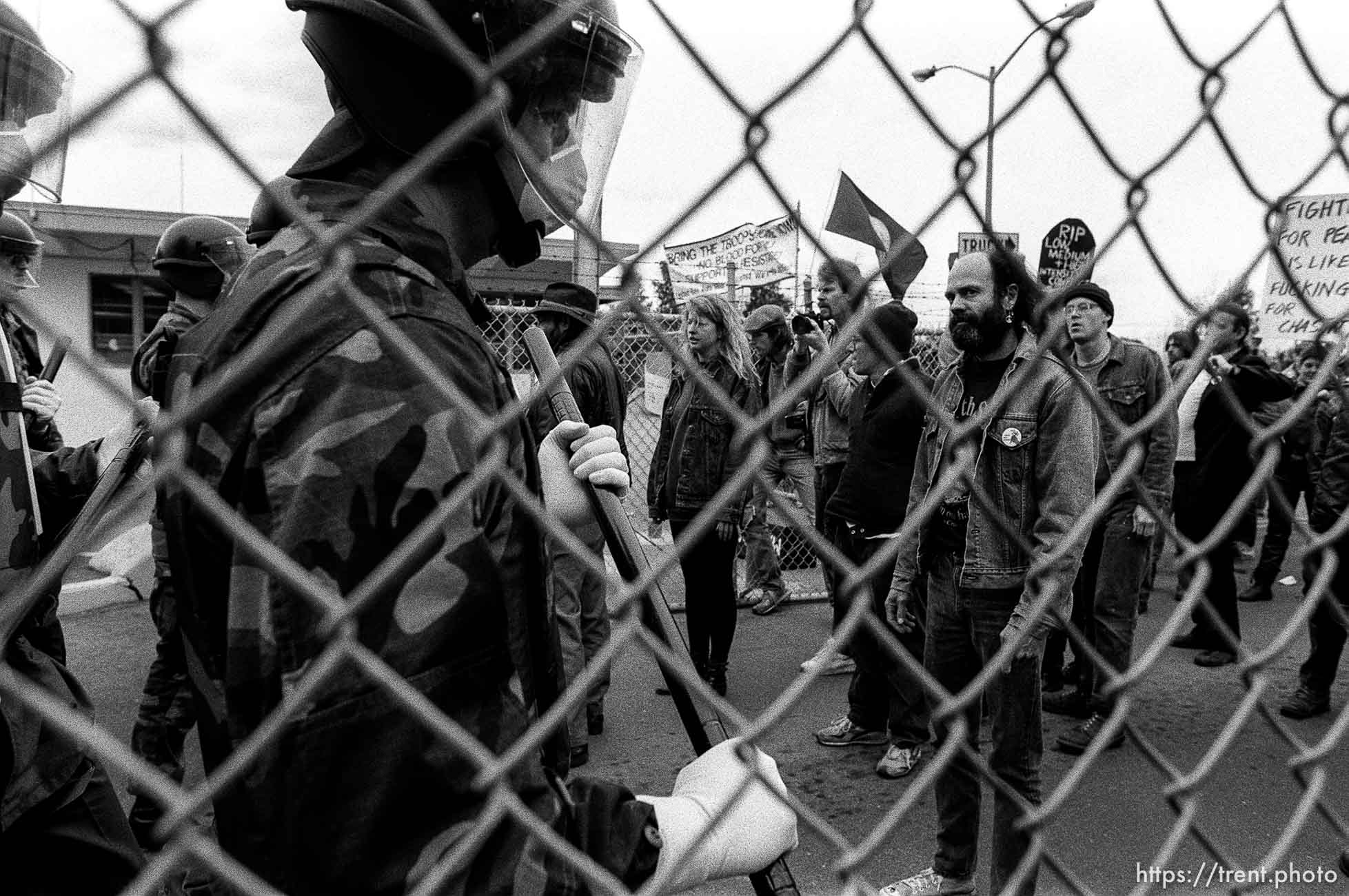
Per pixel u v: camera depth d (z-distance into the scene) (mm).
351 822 710
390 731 716
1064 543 875
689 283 4680
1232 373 5035
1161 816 3398
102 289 7973
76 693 1563
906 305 3928
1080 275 836
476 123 548
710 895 2904
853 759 3961
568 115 1031
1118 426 887
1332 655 4402
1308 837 3266
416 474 762
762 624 6031
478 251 1032
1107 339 4039
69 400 6469
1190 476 5422
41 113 1299
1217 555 5105
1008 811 2686
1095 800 3520
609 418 3979
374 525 748
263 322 818
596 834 880
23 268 2879
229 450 792
